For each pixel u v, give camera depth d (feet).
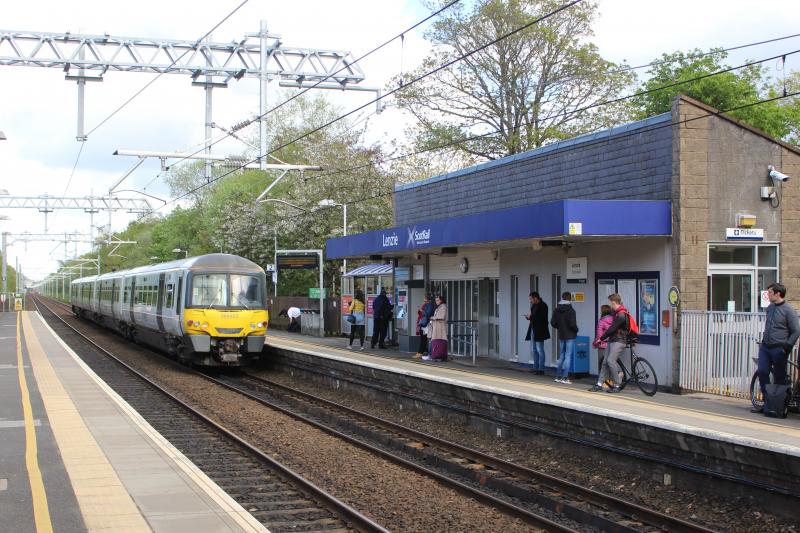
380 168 136.67
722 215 51.37
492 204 71.00
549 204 50.06
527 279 65.77
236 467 35.24
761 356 40.45
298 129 181.88
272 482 32.48
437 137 116.78
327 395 62.13
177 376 72.95
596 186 57.93
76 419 40.81
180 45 71.00
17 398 48.52
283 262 109.50
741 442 29.25
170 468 29.58
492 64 113.60
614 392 48.93
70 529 21.81
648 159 53.11
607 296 56.24
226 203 158.30
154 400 56.34
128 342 114.83
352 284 109.60
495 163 70.38
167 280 81.82
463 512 28.68
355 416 50.57
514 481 33.47
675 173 50.49
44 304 341.21
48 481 27.45
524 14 110.52
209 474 33.76
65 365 70.95
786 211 53.26
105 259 290.97
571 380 55.26
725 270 52.11
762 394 42.22
